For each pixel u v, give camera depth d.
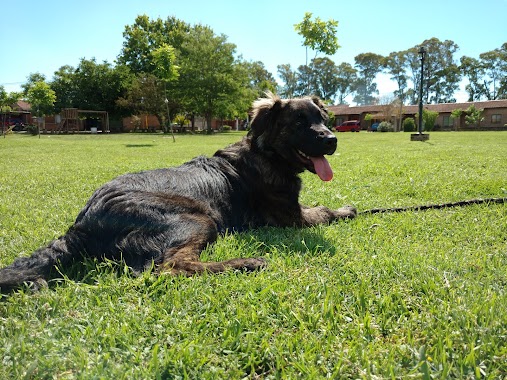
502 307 0.68
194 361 0.57
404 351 0.58
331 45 5.74
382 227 1.27
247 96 16.25
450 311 0.67
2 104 14.91
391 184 2.04
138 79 16.31
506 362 0.54
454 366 0.54
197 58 14.88
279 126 1.28
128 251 0.91
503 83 32.47
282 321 0.68
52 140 8.72
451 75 34.22
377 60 37.62
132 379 0.53
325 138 1.22
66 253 0.89
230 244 1.07
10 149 5.65
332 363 0.57
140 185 1.03
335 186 2.05
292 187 1.32
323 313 0.69
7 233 1.24
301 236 1.17
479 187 1.86
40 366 0.55
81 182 2.22
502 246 1.06
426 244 1.09
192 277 0.85
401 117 20.06
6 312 0.72
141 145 6.45
